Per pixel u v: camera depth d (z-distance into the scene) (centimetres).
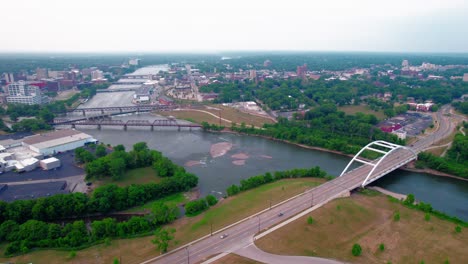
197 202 17738
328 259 13200
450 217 16512
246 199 18825
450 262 13112
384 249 13925
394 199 18438
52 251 13812
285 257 13288
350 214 16600
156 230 14950
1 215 16412
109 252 13812
